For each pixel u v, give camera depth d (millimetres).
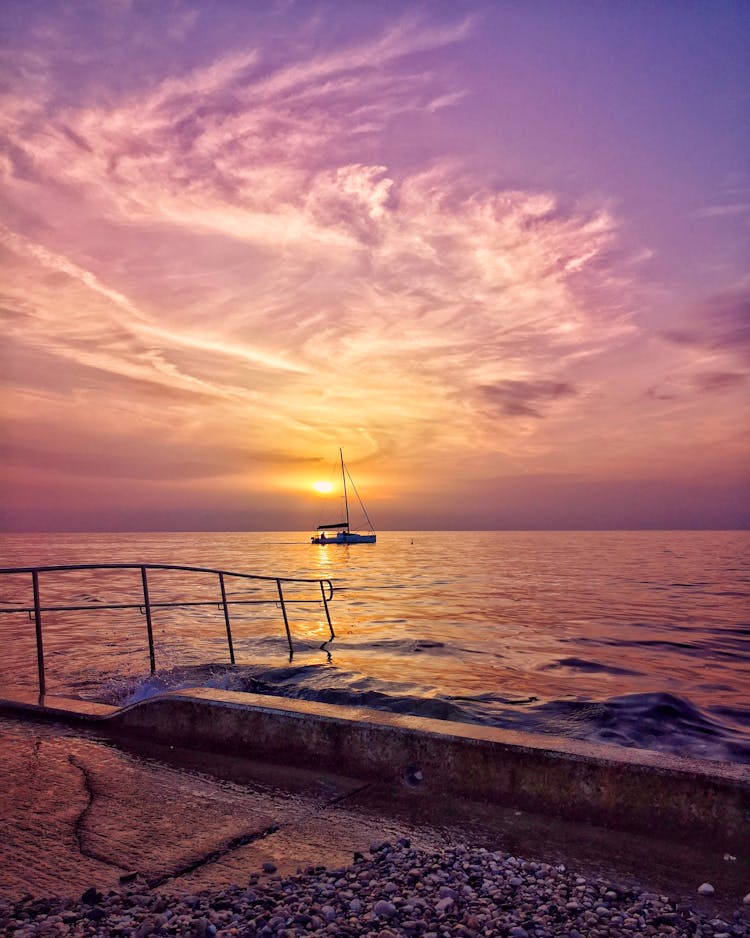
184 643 14547
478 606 26062
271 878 2875
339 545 167625
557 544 173375
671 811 3324
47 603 24656
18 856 3047
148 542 183125
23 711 5551
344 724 4227
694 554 98875
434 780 3898
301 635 16531
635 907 2623
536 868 2969
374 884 2771
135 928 2395
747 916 2605
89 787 3936
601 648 15875
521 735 3955
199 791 3898
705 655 15227
